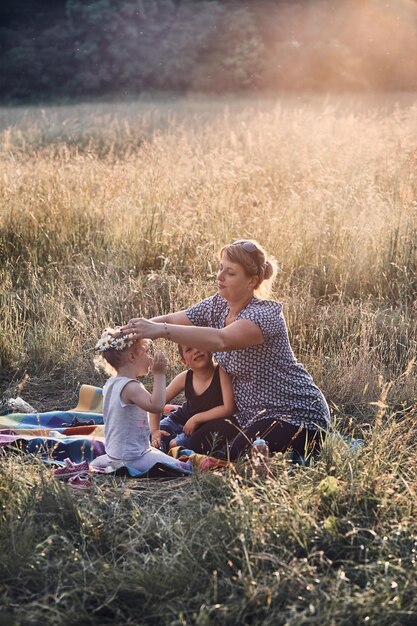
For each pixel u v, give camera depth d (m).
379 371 6.63
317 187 11.45
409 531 4.21
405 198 10.21
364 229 9.16
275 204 10.56
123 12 38.75
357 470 4.65
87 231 9.78
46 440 5.47
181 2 40.28
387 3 37.38
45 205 10.09
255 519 4.16
